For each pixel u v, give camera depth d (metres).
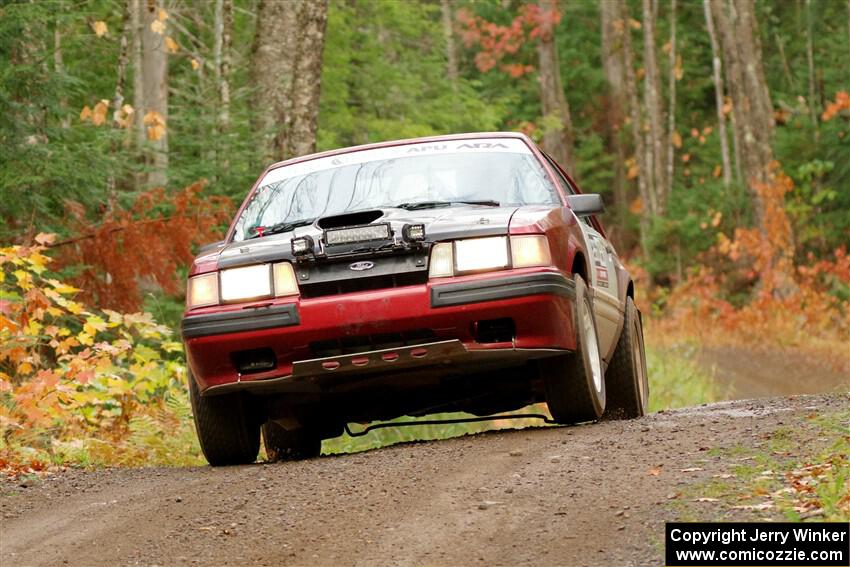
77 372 20.11
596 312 16.52
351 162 17.28
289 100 34.66
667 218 78.56
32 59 25.59
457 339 14.58
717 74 92.94
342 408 16.86
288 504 11.99
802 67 94.31
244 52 48.41
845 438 12.40
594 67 118.81
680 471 11.89
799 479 11.20
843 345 50.69
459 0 97.31
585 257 16.31
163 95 37.50
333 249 14.72
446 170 16.81
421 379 15.47
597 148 111.00
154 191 26.83
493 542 10.05
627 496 11.09
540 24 84.00
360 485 12.52
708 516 10.23
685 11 121.44
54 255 25.86
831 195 65.38
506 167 16.81
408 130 50.88
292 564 9.95
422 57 59.09
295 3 34.84
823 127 70.56
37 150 25.02
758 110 65.75
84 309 25.75
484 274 14.58
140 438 20.16
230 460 16.30
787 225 60.84
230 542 10.77
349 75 51.62
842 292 58.59
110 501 13.10
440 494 11.73
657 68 95.44
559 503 11.05
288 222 16.58
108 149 28.69
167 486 13.86
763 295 58.31
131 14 37.66
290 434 18.05
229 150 29.44
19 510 13.04
